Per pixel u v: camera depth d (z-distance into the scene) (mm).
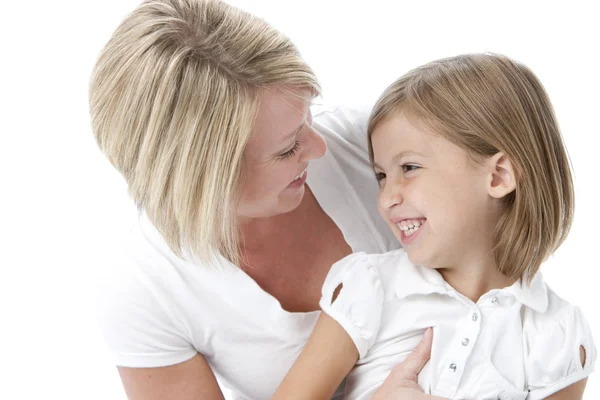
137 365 1413
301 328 1423
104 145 1245
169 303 1387
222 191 1174
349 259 1429
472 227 1312
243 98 1136
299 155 1241
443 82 1306
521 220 1330
